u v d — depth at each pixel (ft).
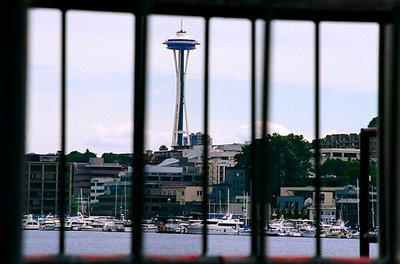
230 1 42.34
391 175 41.70
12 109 36.70
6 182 36.68
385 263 46.50
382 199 52.21
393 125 41.57
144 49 41.09
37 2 46.68
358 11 50.11
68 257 42.91
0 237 36.63
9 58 36.65
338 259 46.52
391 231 41.57
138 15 41.52
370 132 56.44
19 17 36.68
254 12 48.73
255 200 50.75
